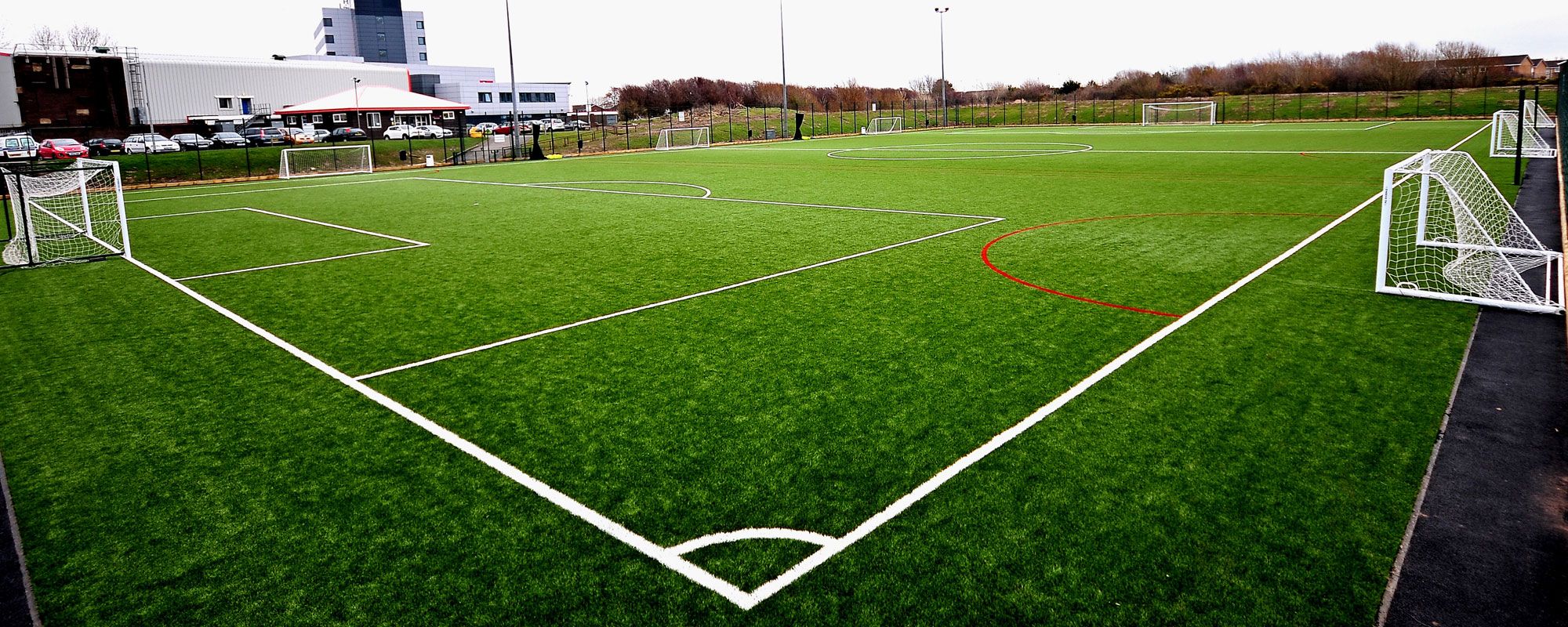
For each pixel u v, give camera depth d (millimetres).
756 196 17328
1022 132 48500
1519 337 6250
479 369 6023
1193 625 2959
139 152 37438
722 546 3533
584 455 4477
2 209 17516
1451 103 47938
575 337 6801
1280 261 9172
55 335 7355
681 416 4996
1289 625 2947
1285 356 5887
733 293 8211
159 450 4719
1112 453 4336
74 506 4074
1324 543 3459
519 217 14680
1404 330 6488
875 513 3779
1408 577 3223
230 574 3420
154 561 3541
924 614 3045
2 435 5012
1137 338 6383
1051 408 4969
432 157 32688
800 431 4723
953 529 3615
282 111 52531
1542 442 4391
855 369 5785
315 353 6547
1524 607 3025
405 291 8781
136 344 6977
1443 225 11156
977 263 9391
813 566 3367
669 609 3105
